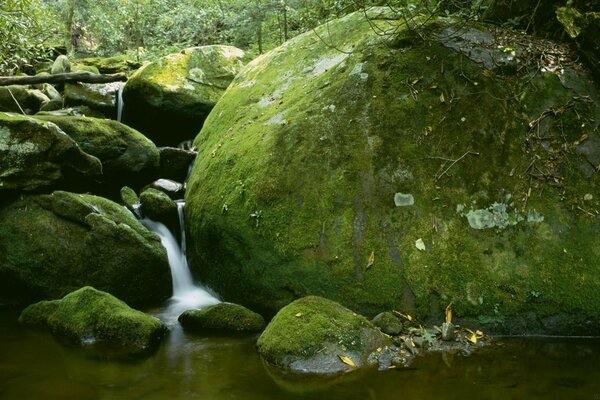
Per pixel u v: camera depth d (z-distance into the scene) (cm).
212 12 1299
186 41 1501
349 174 430
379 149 434
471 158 419
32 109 858
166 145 863
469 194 409
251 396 290
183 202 580
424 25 483
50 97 887
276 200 439
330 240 411
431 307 377
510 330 368
